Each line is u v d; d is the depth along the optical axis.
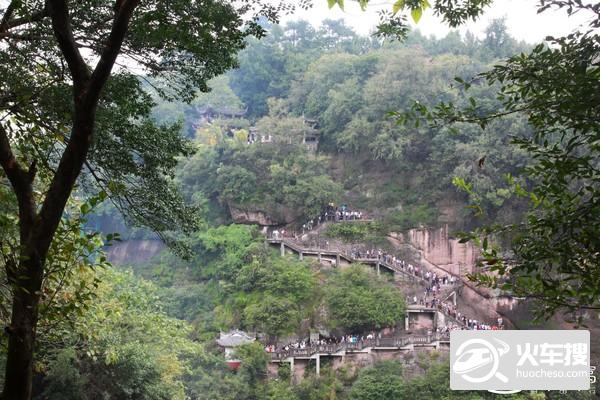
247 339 50.16
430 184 66.69
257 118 91.81
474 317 57.50
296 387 46.00
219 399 41.72
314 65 84.69
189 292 63.31
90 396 24.64
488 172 58.53
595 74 6.33
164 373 29.59
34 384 25.19
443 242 62.94
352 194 71.88
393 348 49.09
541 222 6.49
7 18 10.42
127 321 27.98
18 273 7.13
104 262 8.58
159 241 77.88
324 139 77.62
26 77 11.59
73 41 7.23
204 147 74.06
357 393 43.16
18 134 10.49
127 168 15.16
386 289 54.59
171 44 13.00
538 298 7.16
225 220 72.06
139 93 14.92
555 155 6.79
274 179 69.38
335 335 52.78
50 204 7.20
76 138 7.20
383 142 65.94
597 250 6.21
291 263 58.56
